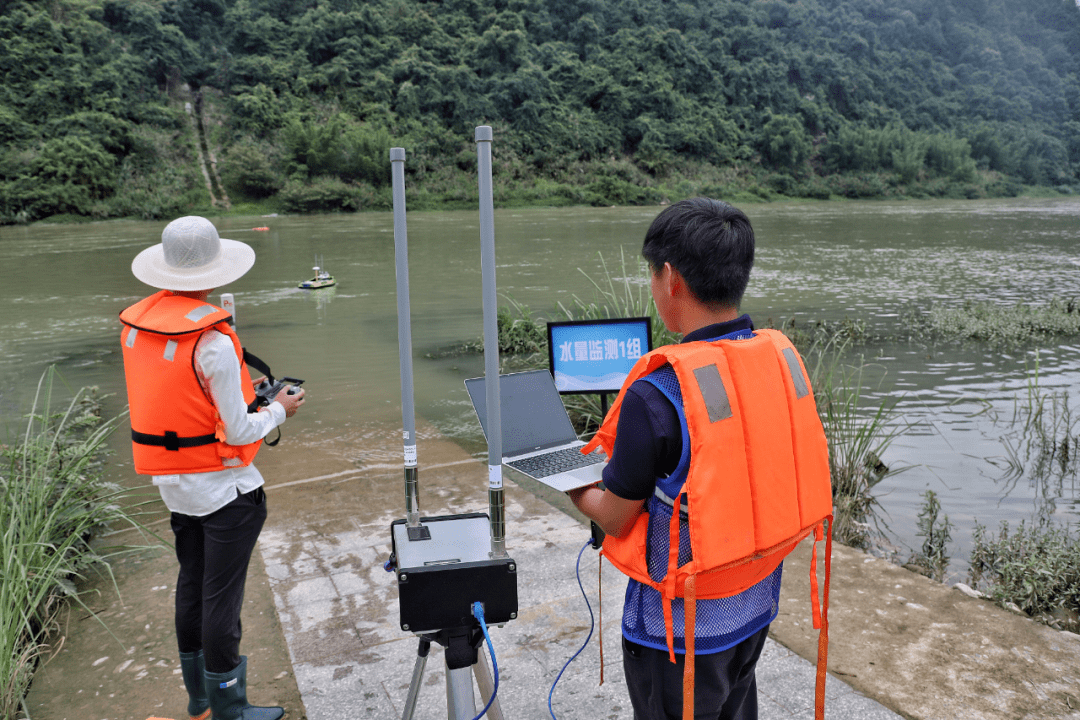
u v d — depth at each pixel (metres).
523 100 71.75
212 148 59.62
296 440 5.46
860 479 4.82
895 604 2.76
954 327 10.47
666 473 1.17
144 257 1.96
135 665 2.55
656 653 1.23
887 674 2.29
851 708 2.12
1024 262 19.98
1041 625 2.62
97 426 6.03
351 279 17.62
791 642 2.49
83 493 3.75
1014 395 7.07
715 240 1.19
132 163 53.59
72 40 59.22
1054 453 5.42
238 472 1.98
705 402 1.10
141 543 3.63
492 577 1.31
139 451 1.91
